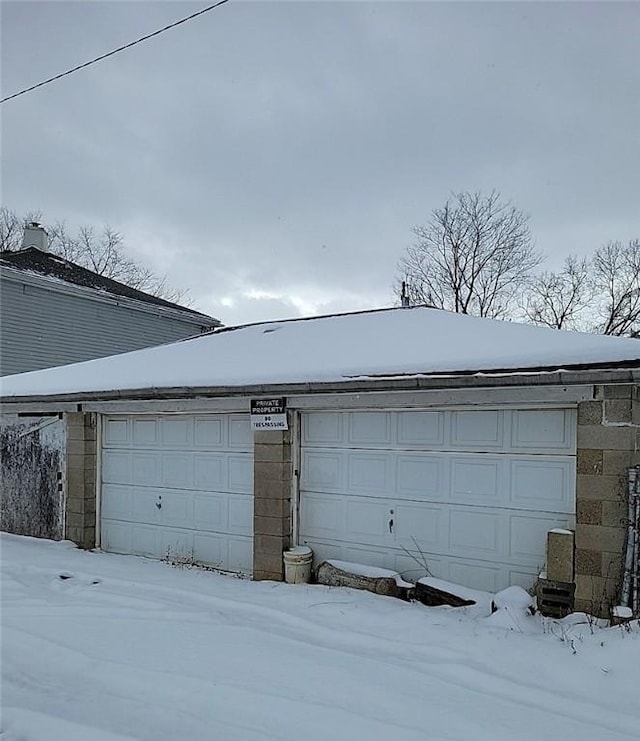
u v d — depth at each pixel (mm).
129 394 8477
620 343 5750
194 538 8742
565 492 6203
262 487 7828
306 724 3783
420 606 6352
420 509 7039
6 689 4336
